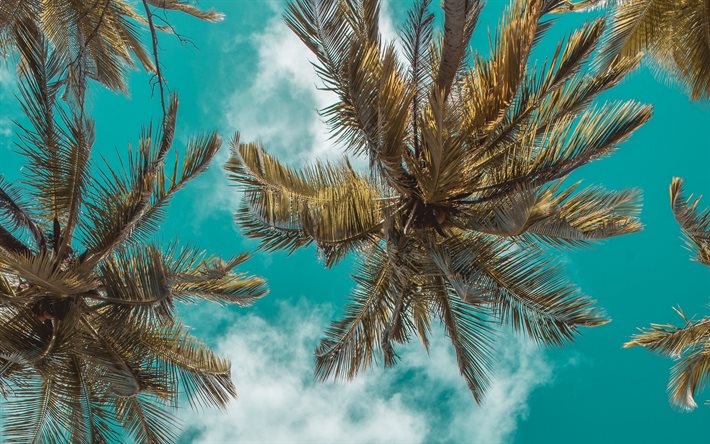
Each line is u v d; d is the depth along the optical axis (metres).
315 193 11.74
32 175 10.26
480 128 10.70
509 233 9.97
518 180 11.02
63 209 10.62
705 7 13.10
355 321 12.54
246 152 11.12
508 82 10.21
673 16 13.25
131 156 10.05
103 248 10.14
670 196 10.89
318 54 9.72
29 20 10.45
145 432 11.80
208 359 11.92
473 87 10.74
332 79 9.82
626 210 10.17
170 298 9.70
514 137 10.95
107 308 10.76
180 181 10.41
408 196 11.52
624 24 12.91
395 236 11.02
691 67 14.08
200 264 11.68
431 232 11.47
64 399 10.92
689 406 12.92
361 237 11.59
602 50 12.43
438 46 11.07
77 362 11.20
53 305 10.20
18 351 9.30
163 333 11.64
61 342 9.98
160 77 9.93
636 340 12.87
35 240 10.58
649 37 13.21
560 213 10.45
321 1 9.33
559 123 10.73
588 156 10.41
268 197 10.93
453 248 11.19
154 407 11.80
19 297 10.02
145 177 9.97
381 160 10.20
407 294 11.76
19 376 10.74
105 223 10.18
